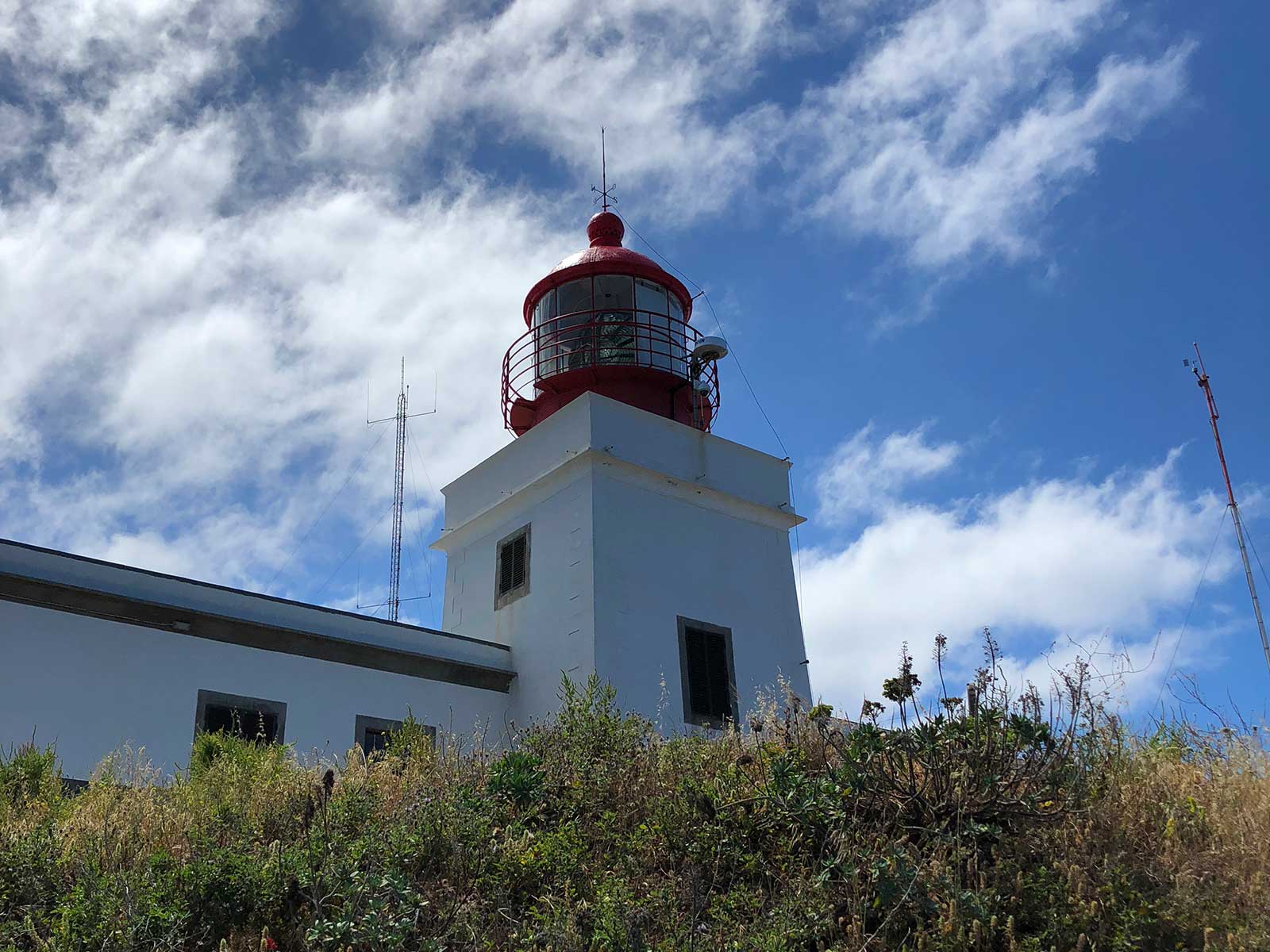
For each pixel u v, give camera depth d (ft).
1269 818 28.27
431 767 40.96
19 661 51.57
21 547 53.88
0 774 39.40
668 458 74.79
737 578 75.15
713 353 80.53
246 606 60.34
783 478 81.46
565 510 71.10
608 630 65.98
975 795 29.14
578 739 41.11
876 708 31.83
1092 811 28.99
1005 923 25.44
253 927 27.58
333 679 61.87
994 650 32.09
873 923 26.48
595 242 88.48
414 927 27.35
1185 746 34.83
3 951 25.41
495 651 70.18
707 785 34.47
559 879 30.58
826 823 30.32
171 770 53.98
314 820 33.42
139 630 55.77
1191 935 24.27
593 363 79.15
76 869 29.63
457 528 79.30
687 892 29.07
